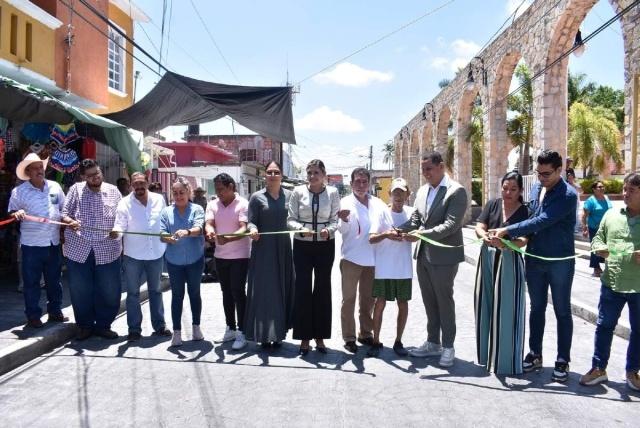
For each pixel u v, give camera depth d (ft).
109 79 52.08
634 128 38.99
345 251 19.11
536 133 58.65
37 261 20.58
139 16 55.57
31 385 15.78
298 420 13.28
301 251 18.75
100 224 20.66
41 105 25.53
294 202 18.93
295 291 18.84
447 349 17.61
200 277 20.56
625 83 39.81
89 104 42.70
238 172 105.29
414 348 19.71
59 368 17.34
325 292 18.79
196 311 20.66
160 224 20.70
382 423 13.10
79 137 32.50
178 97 37.45
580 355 19.08
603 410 13.94
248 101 37.35
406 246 19.01
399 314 18.90
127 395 14.97
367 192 19.62
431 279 17.84
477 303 17.48
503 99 72.02
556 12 52.60
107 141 35.37
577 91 106.63
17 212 19.53
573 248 16.29
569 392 15.26
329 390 15.34
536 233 16.46
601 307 15.81
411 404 14.33
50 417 13.51
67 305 25.49
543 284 16.67
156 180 58.44
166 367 17.44
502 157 73.10
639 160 38.70
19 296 27.25
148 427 12.91
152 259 21.13
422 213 18.66
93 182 20.53
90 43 41.88
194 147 107.34
